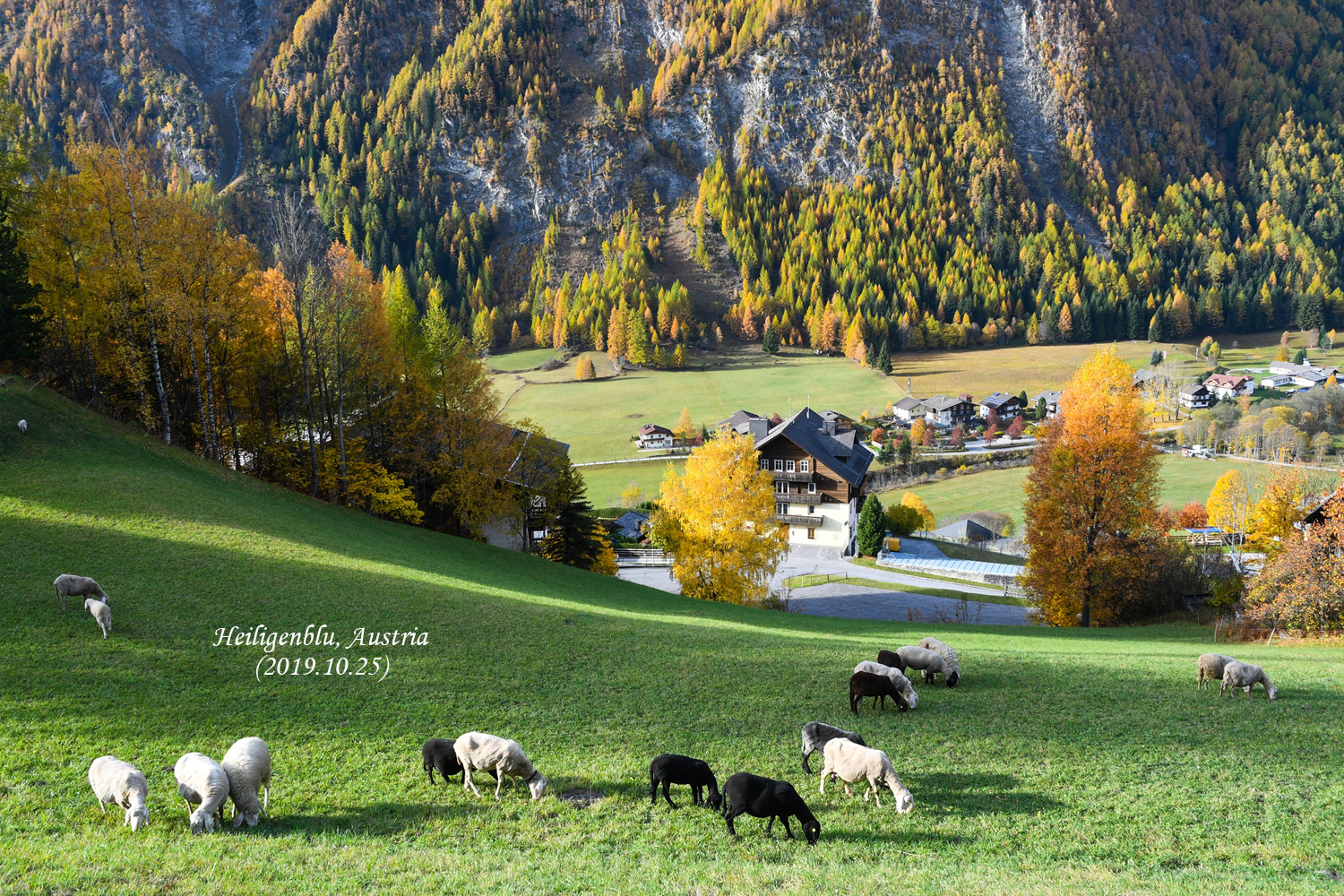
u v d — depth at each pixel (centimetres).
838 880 1194
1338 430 15350
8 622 2228
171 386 5025
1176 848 1354
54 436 3894
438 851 1287
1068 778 1666
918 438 16188
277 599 2759
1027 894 1132
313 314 5075
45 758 1539
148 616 2425
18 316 3962
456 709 1994
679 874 1221
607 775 1648
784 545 5797
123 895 1072
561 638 2717
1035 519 4884
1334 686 2428
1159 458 4684
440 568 3947
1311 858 1307
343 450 5119
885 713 2089
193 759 1359
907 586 7506
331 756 1678
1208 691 2358
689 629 3084
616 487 13712
